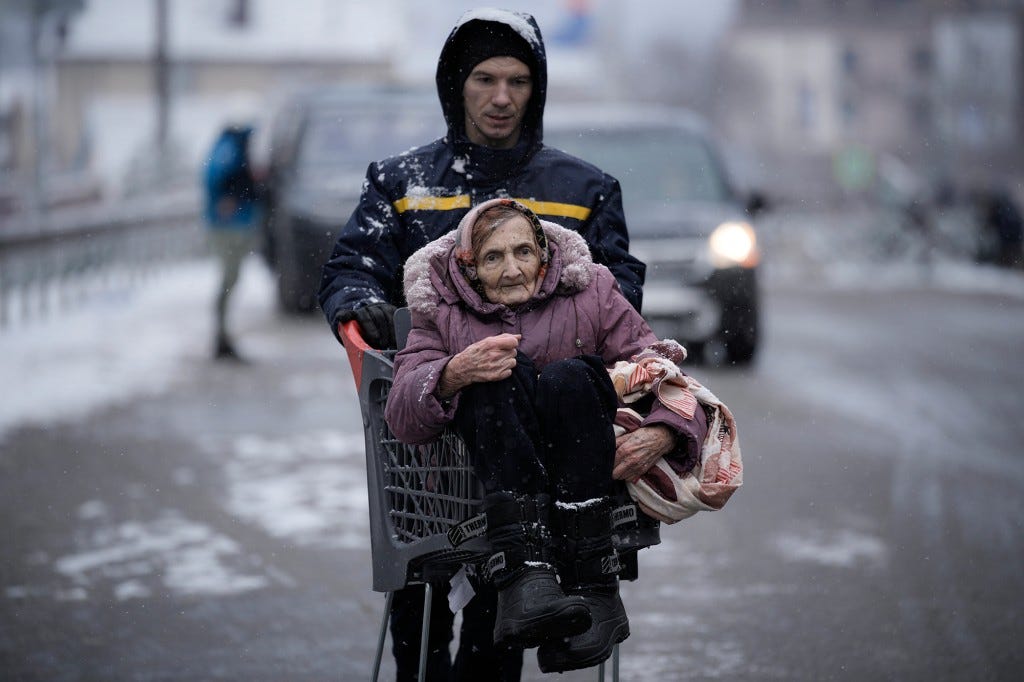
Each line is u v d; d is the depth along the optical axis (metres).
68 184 45.28
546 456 5.07
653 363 5.20
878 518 10.74
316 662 7.52
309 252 21.97
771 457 12.99
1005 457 13.12
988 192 45.50
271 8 102.44
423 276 5.25
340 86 25.34
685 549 9.92
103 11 101.31
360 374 5.49
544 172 5.91
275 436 13.73
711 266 17.61
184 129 89.56
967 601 8.62
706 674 7.34
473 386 5.02
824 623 8.20
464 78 5.87
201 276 32.34
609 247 5.88
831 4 135.50
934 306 29.12
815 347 21.19
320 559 9.53
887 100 135.25
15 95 67.00
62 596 8.66
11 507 10.84
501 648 6.00
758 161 131.50
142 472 12.10
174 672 7.35
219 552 9.69
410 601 6.07
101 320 23.17
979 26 101.62
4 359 18.53
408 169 5.95
